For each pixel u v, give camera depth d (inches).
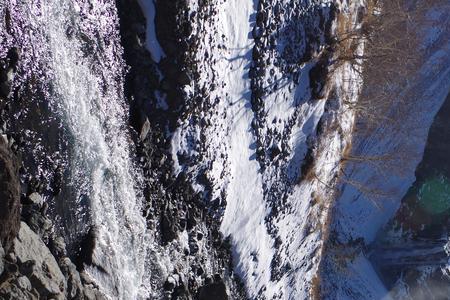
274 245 959.0
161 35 682.8
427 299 1457.9
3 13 475.8
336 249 1333.7
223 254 838.5
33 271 442.3
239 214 861.2
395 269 1486.2
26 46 500.7
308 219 1061.1
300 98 957.2
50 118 526.9
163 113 702.5
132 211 649.6
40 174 509.7
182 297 709.3
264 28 852.6
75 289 505.7
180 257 732.7
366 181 1407.5
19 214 444.5
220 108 792.9
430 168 1505.9
